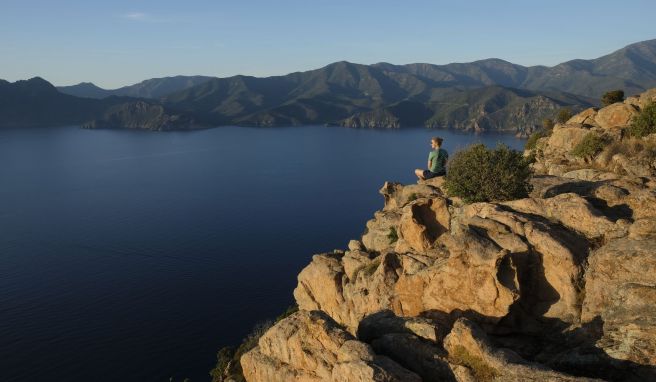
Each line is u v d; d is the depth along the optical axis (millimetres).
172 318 109750
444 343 16188
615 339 14531
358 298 26109
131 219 199250
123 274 136375
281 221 196625
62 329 103875
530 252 18328
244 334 102375
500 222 20062
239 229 184250
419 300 20766
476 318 18266
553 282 17812
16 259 149000
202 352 95250
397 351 16609
